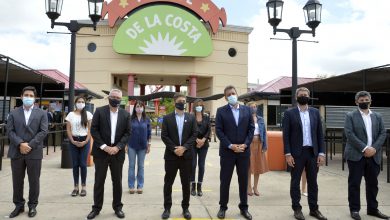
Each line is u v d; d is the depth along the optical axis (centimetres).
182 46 2445
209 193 703
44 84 1608
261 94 1644
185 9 2542
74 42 992
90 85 2492
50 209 561
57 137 1659
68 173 884
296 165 542
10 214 521
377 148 536
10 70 1258
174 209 577
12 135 521
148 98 2053
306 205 611
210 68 2572
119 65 2494
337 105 1603
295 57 977
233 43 2622
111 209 568
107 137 539
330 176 897
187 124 548
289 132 553
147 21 2419
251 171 691
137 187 691
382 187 763
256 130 691
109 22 2427
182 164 541
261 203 623
